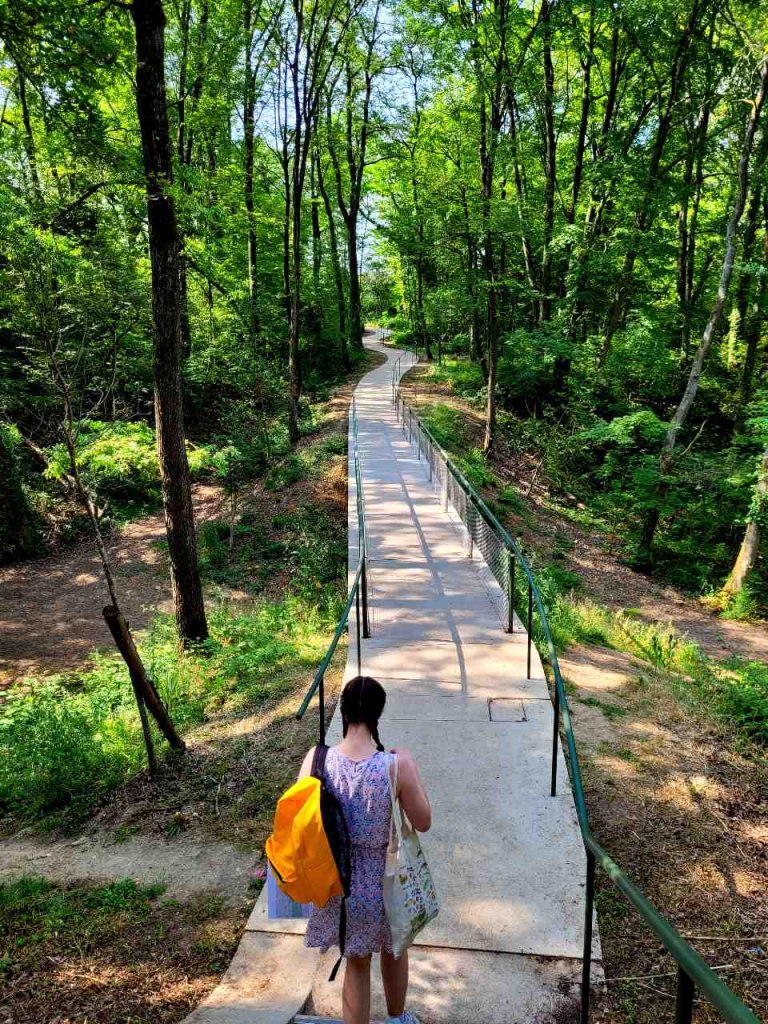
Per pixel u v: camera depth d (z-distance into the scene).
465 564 11.03
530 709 6.59
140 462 12.93
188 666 9.15
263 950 3.75
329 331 37.62
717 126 21.98
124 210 12.02
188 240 16.33
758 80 17.62
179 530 9.98
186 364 23.61
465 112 22.16
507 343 25.19
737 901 4.21
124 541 17.84
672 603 16.47
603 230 25.06
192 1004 3.43
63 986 3.59
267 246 32.62
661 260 23.70
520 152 22.77
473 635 8.40
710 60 19.59
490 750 5.84
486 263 21.91
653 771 5.66
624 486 22.39
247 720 7.07
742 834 4.89
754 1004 3.45
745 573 16.67
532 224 24.38
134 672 5.84
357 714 2.69
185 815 5.37
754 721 6.95
